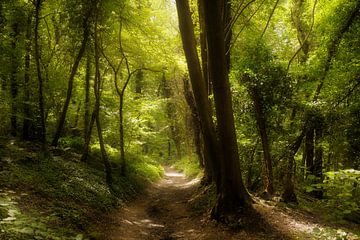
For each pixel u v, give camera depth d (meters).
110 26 14.45
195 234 9.21
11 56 12.21
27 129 13.89
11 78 12.71
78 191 10.50
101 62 17.89
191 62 11.24
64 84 14.88
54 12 13.72
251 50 11.11
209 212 10.67
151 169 23.67
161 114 32.34
